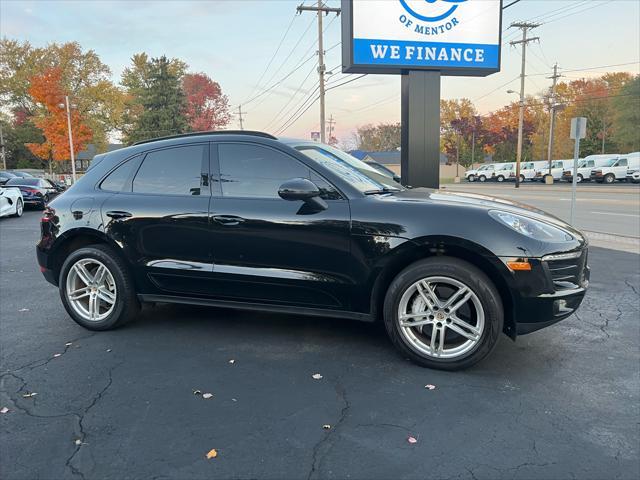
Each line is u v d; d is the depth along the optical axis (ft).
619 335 13.67
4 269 23.52
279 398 9.96
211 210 12.60
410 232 11.06
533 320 10.69
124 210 13.44
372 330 13.93
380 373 11.13
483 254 10.64
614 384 10.63
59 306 16.81
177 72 241.35
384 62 32.81
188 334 13.71
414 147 33.86
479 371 11.26
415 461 7.86
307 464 7.79
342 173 12.42
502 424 8.96
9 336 13.69
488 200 12.44
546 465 7.76
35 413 9.39
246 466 7.75
